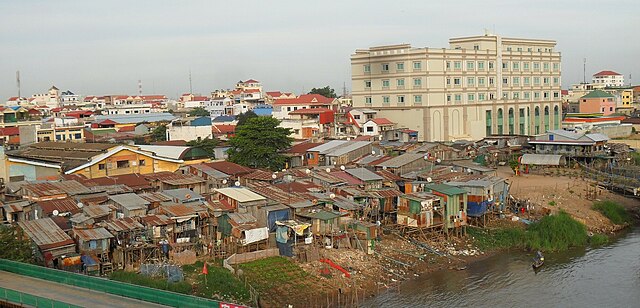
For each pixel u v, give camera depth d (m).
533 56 167.00
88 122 172.88
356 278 59.62
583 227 77.06
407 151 105.75
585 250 73.19
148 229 59.41
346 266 61.31
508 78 160.25
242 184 79.81
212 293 52.75
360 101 151.12
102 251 56.38
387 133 137.00
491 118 155.62
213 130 156.12
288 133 109.06
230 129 159.25
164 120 183.75
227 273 56.00
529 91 167.00
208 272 56.06
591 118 153.25
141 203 64.38
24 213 65.38
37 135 137.00
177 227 61.69
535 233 74.31
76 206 64.62
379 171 86.69
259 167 100.25
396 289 59.25
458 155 110.31
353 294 56.69
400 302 56.28
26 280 48.84
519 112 163.75
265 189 72.75
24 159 89.19
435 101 140.75
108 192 70.62
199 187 79.50
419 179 84.81
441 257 67.75
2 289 43.94
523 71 164.50
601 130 141.12
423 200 70.12
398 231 70.75
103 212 61.88
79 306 40.97
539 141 115.62
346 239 64.69
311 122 142.12
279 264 59.47
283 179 82.81
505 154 118.44
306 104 167.62
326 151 103.19
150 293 43.69
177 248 59.75
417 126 140.75
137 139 146.75
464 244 72.06
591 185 95.88
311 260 60.72
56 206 64.19
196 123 147.00
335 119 147.62
